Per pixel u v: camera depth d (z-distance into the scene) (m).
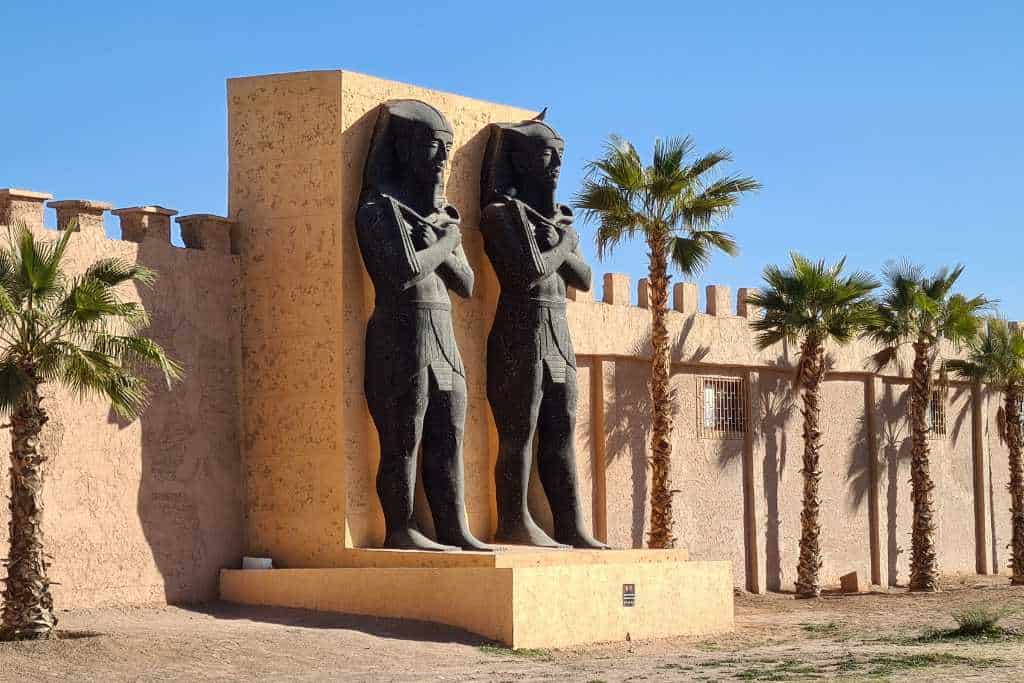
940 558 36.72
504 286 23.78
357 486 22.25
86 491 20.67
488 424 24.20
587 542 23.70
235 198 23.14
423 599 20.41
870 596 31.16
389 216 21.95
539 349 23.66
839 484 33.94
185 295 22.20
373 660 17.94
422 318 22.12
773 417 32.53
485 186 24.28
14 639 17.36
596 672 17.55
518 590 19.59
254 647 18.11
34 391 17.55
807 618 25.88
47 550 20.12
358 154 22.73
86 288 17.41
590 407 28.56
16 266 17.62
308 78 22.78
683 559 24.19
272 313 22.77
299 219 22.69
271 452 22.62
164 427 21.75
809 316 31.64
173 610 21.22
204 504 22.19
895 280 34.28
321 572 21.31
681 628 22.45
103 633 18.50
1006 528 39.03
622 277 29.41
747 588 31.56
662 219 28.14
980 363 35.75
